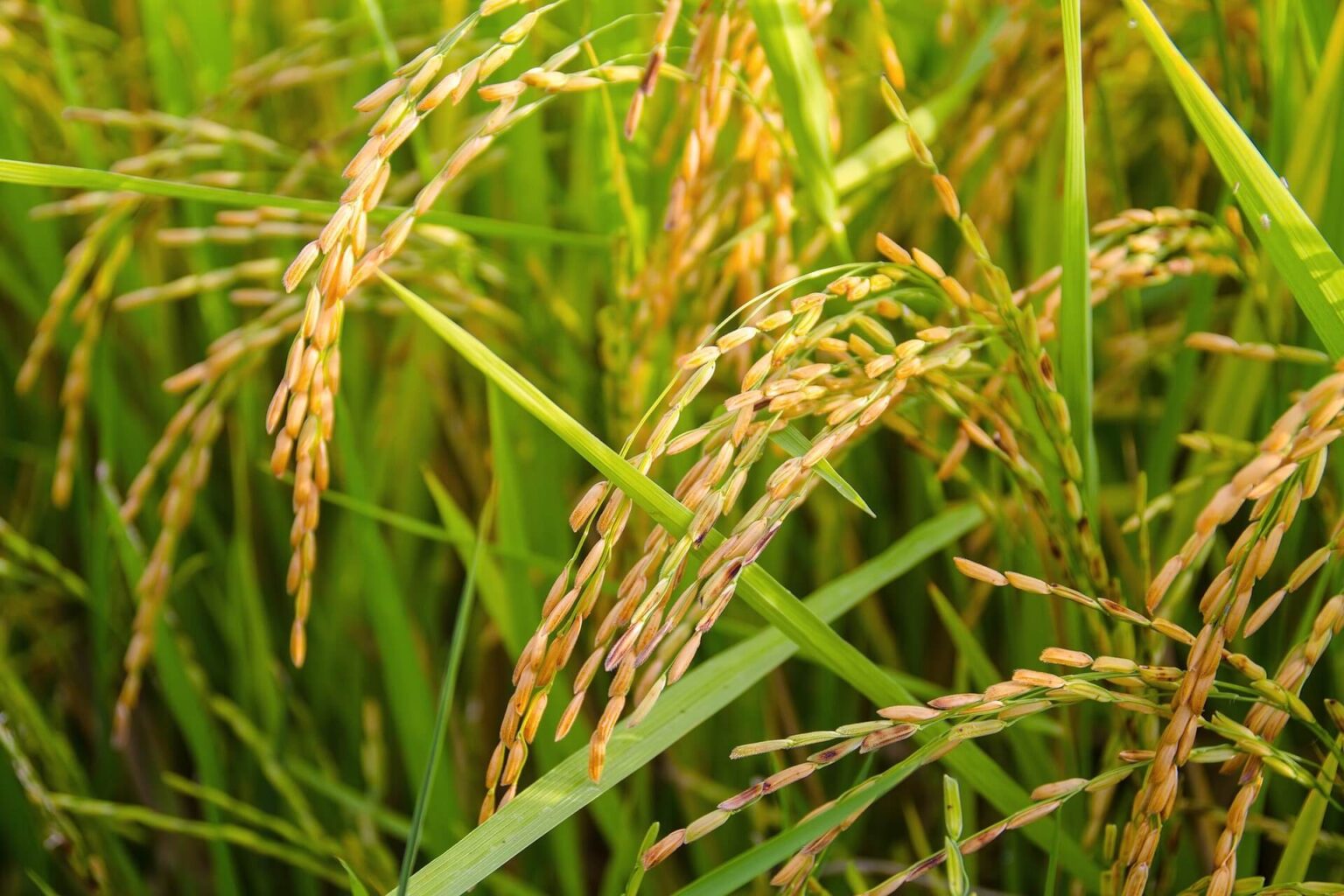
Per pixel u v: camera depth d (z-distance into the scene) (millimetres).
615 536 510
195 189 562
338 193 718
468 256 664
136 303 655
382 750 707
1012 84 651
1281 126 600
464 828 657
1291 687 517
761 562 685
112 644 735
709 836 682
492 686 750
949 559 692
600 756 500
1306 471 500
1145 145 754
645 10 663
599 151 657
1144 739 579
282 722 693
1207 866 642
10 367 866
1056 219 644
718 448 526
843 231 610
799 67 585
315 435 530
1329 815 636
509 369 526
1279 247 528
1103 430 708
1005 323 542
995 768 566
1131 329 666
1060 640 610
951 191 537
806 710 715
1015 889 653
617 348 662
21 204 784
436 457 792
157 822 661
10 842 710
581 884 673
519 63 678
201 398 625
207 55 764
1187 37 674
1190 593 660
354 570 731
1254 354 566
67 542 853
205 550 799
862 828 712
